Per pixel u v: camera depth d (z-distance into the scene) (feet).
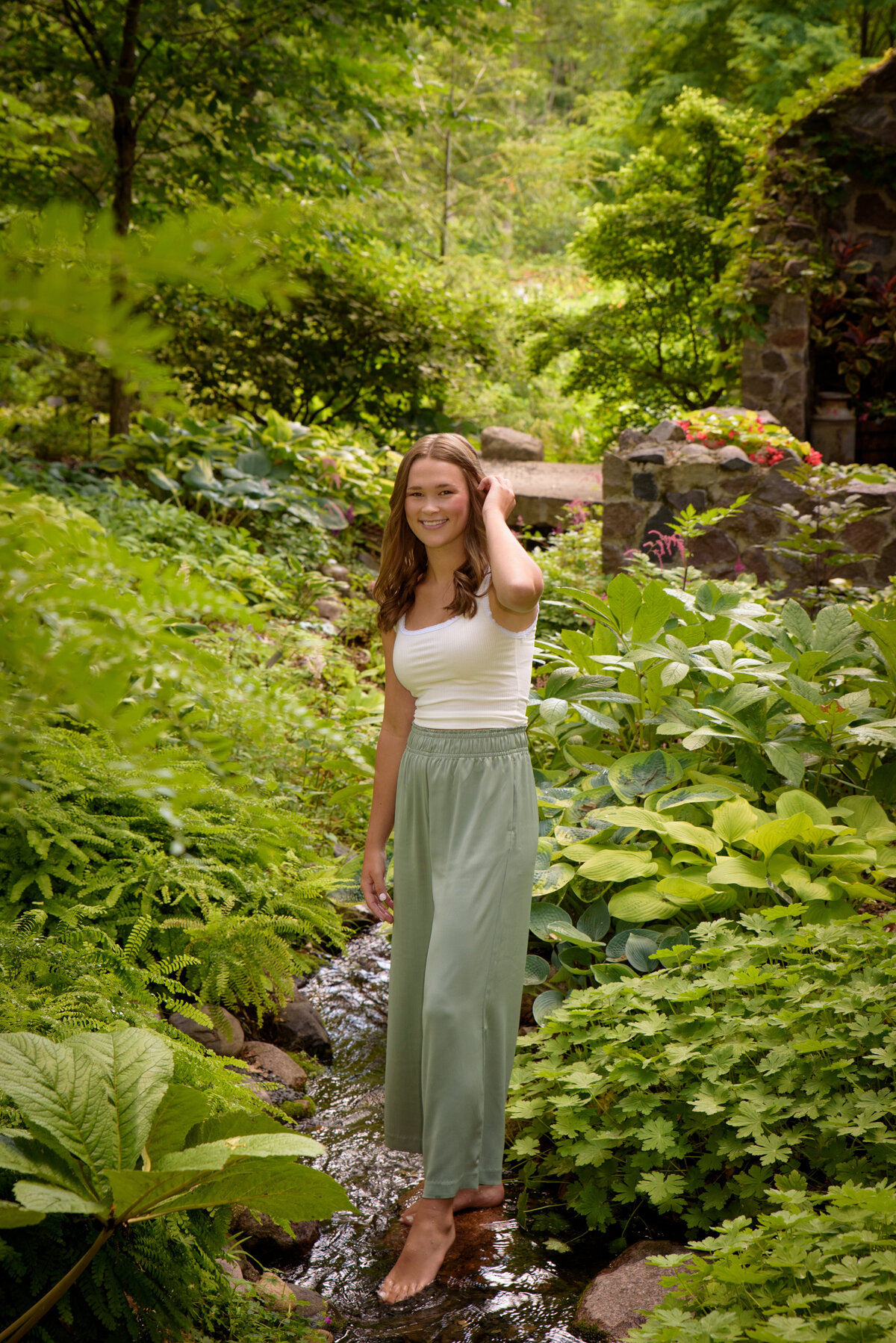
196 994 9.60
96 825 9.71
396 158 48.11
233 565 18.98
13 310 1.38
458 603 7.32
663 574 16.47
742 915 9.27
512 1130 9.01
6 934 7.89
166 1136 5.27
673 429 22.38
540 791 11.71
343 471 27.02
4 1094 5.63
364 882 8.38
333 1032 10.57
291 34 23.26
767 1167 7.34
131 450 23.73
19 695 2.10
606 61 69.87
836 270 29.78
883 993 7.63
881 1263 5.31
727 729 11.64
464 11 23.99
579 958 10.26
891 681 12.12
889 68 28.81
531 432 47.55
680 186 40.91
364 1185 8.28
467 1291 7.07
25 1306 5.16
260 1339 6.11
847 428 30.48
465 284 46.37
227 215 1.50
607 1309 6.59
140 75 22.26
